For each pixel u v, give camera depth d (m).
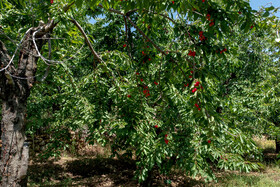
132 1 1.64
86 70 5.70
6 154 2.40
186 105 3.37
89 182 6.64
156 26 2.69
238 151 3.88
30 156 8.53
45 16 2.43
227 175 7.12
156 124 3.52
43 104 5.45
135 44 4.20
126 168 8.17
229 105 4.68
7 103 2.48
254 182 6.34
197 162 3.68
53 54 3.80
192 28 1.97
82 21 5.21
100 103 2.56
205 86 1.78
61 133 5.54
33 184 6.18
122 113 2.14
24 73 2.59
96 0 1.59
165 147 3.69
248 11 1.87
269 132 5.42
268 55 6.24
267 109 4.94
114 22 5.99
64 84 4.33
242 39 6.48
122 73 4.52
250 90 5.59
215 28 1.83
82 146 9.77
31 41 2.66
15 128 2.48
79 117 4.56
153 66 3.49
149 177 5.97
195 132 4.20
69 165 8.12
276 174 7.35
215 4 1.77
